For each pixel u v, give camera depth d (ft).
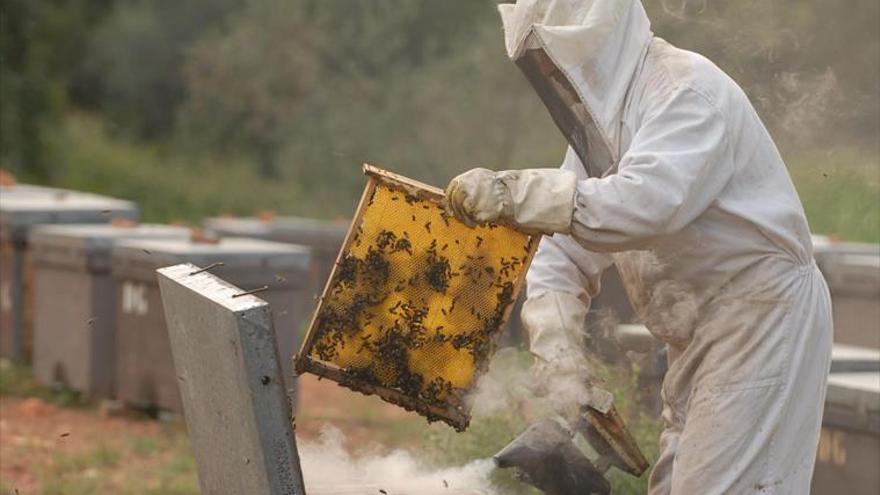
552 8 19.75
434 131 110.93
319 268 70.49
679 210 18.80
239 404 18.19
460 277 19.84
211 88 128.16
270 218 74.74
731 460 19.71
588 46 19.67
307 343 20.04
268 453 17.66
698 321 20.47
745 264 19.97
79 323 53.36
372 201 19.93
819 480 29.48
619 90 19.86
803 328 19.98
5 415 51.67
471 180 18.69
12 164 127.54
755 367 19.76
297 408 52.70
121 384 52.01
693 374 20.79
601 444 22.15
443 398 20.11
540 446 21.12
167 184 130.21
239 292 18.35
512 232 19.56
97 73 158.51
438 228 19.77
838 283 40.47
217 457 20.27
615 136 19.97
